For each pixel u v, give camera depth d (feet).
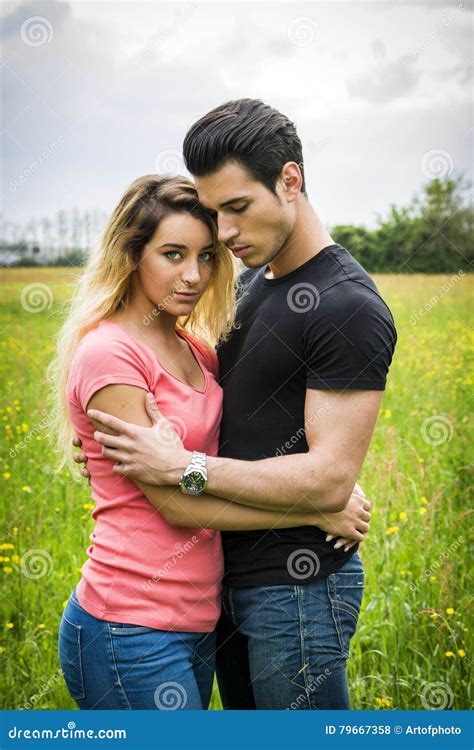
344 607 7.61
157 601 7.14
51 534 12.95
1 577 11.98
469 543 12.31
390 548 11.80
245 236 7.16
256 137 6.95
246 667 8.50
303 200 7.49
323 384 7.07
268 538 7.47
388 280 30.01
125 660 7.07
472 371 20.53
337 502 7.11
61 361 7.70
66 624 7.43
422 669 10.28
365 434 7.11
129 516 7.19
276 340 7.34
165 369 7.26
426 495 13.30
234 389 7.70
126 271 7.22
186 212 7.14
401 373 20.47
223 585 7.92
